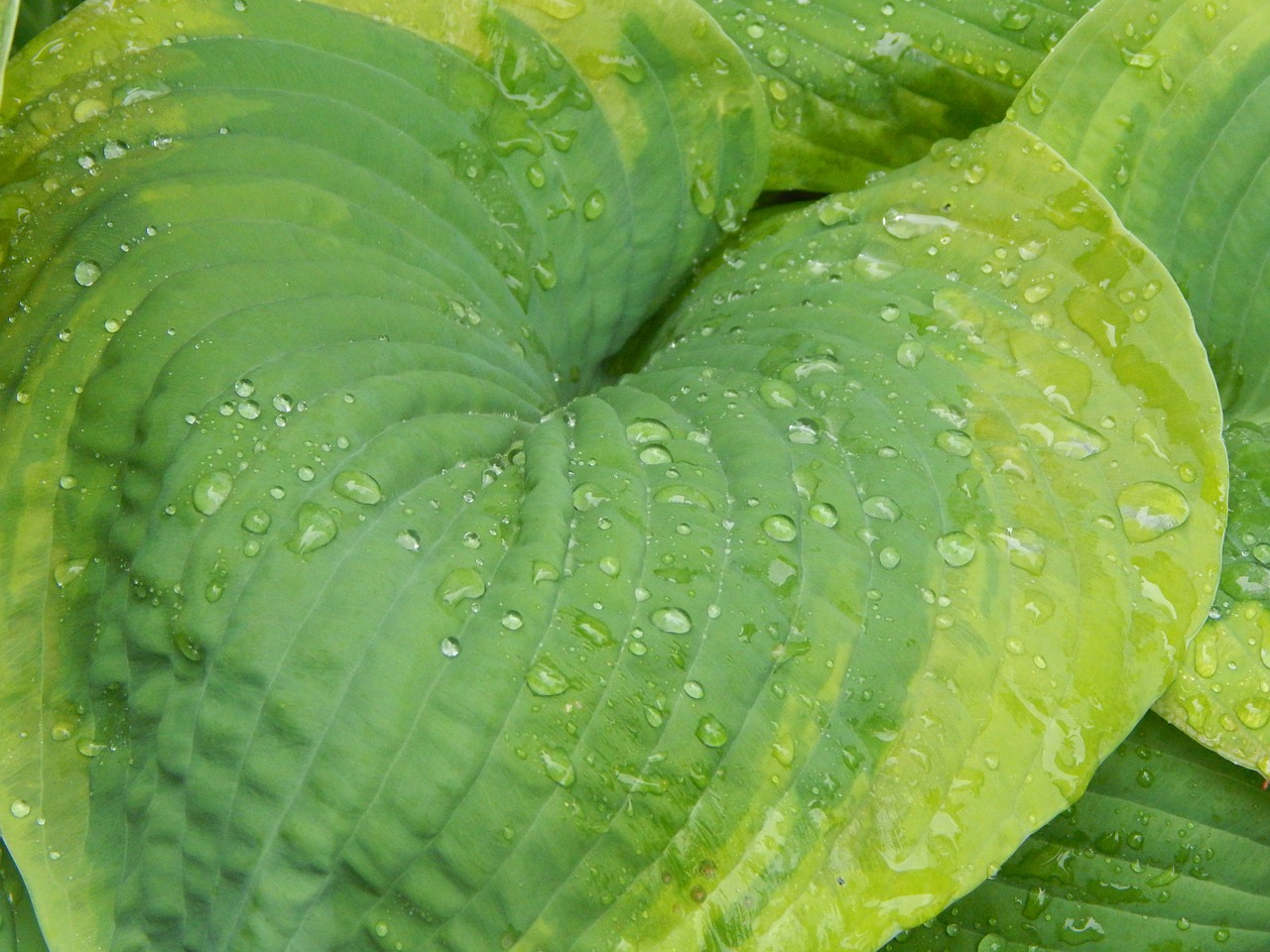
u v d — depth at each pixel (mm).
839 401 1006
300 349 987
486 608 965
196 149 997
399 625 962
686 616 967
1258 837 1040
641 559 973
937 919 1036
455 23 1024
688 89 1049
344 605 962
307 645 960
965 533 985
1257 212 1053
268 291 991
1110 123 1053
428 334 1012
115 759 980
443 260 1027
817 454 995
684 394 1021
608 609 966
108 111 995
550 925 962
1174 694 1009
